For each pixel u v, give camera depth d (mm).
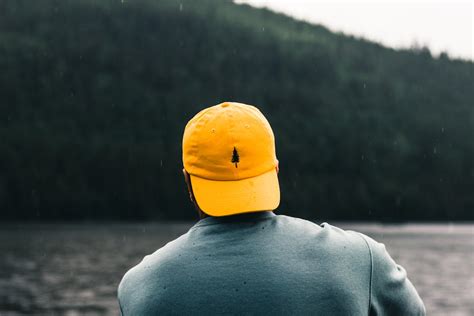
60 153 118688
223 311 1641
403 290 1760
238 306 1640
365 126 152125
